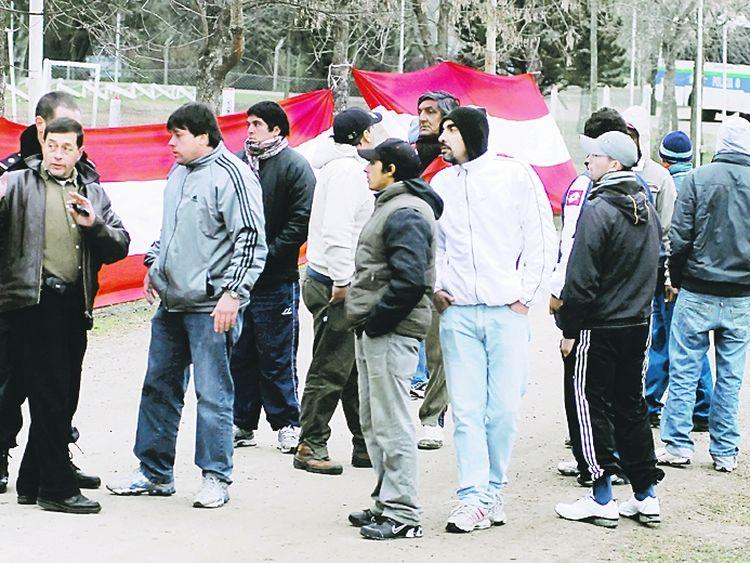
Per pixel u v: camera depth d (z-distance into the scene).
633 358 8.98
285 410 11.05
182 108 9.00
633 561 8.17
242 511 9.06
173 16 38.19
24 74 45.88
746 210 10.59
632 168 9.39
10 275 8.55
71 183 8.80
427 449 11.49
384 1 31.64
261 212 9.12
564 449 11.58
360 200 10.02
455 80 24.42
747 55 73.94
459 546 8.34
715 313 10.73
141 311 18.64
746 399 13.90
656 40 56.53
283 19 49.94
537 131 26.08
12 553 7.71
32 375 8.62
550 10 48.50
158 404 9.37
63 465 8.73
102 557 7.70
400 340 8.37
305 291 10.43
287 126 10.74
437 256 8.84
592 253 8.73
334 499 9.55
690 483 10.41
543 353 16.59
